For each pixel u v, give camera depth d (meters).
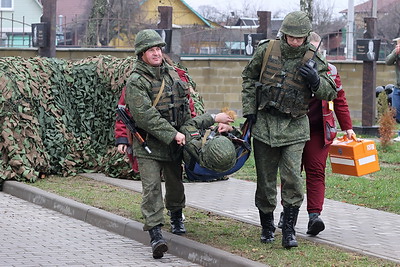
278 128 8.12
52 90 13.90
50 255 8.62
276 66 8.08
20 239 9.40
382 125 16.88
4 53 24.11
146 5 53.81
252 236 8.95
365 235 9.00
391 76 27.69
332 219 9.95
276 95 8.07
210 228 9.38
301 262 7.69
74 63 14.36
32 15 61.25
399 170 14.21
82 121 14.02
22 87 13.27
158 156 8.42
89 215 10.40
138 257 8.60
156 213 8.45
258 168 8.41
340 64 26.95
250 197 11.59
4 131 12.87
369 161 9.09
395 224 9.68
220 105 26.52
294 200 8.18
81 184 12.67
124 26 31.52
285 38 8.02
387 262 7.71
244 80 8.39
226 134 8.38
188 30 33.22
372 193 11.79
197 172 8.27
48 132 13.64
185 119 8.51
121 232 9.71
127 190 12.19
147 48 8.25
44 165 13.22
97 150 13.94
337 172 9.23
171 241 8.79
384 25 58.97
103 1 36.78
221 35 31.97
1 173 12.69
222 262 7.96
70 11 60.38
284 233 8.23
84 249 8.94
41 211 11.18
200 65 26.38
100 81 14.02
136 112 8.21
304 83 8.06
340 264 7.62
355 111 27.19
